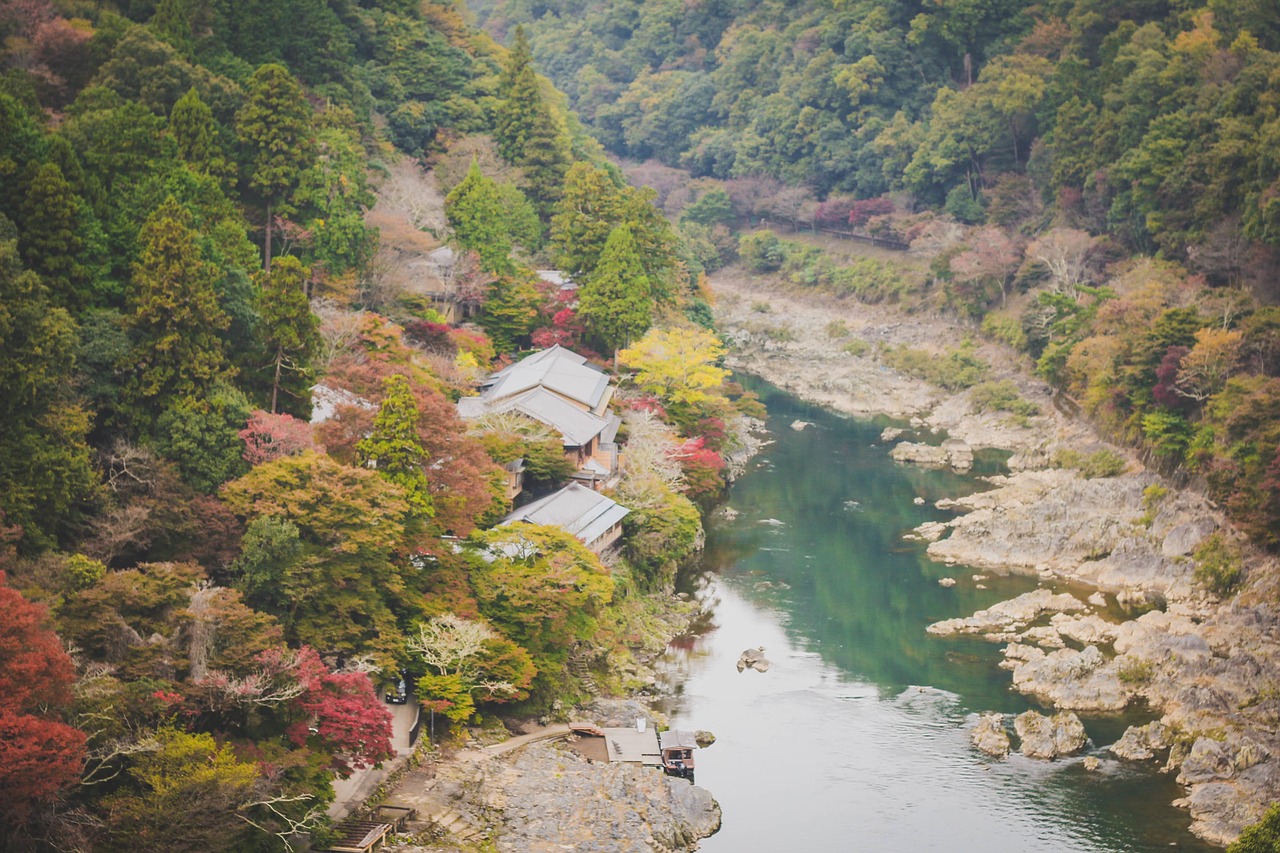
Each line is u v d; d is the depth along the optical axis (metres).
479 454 75.88
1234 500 95.00
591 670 77.00
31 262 68.06
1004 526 104.38
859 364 173.25
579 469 93.50
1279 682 75.81
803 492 121.19
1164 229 147.25
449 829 57.50
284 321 72.62
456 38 186.50
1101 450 118.81
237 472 65.06
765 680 80.12
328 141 109.81
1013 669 82.00
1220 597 92.19
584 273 129.62
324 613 60.66
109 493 60.25
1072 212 168.62
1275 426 97.06
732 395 144.12
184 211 74.44
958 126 198.12
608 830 59.66
